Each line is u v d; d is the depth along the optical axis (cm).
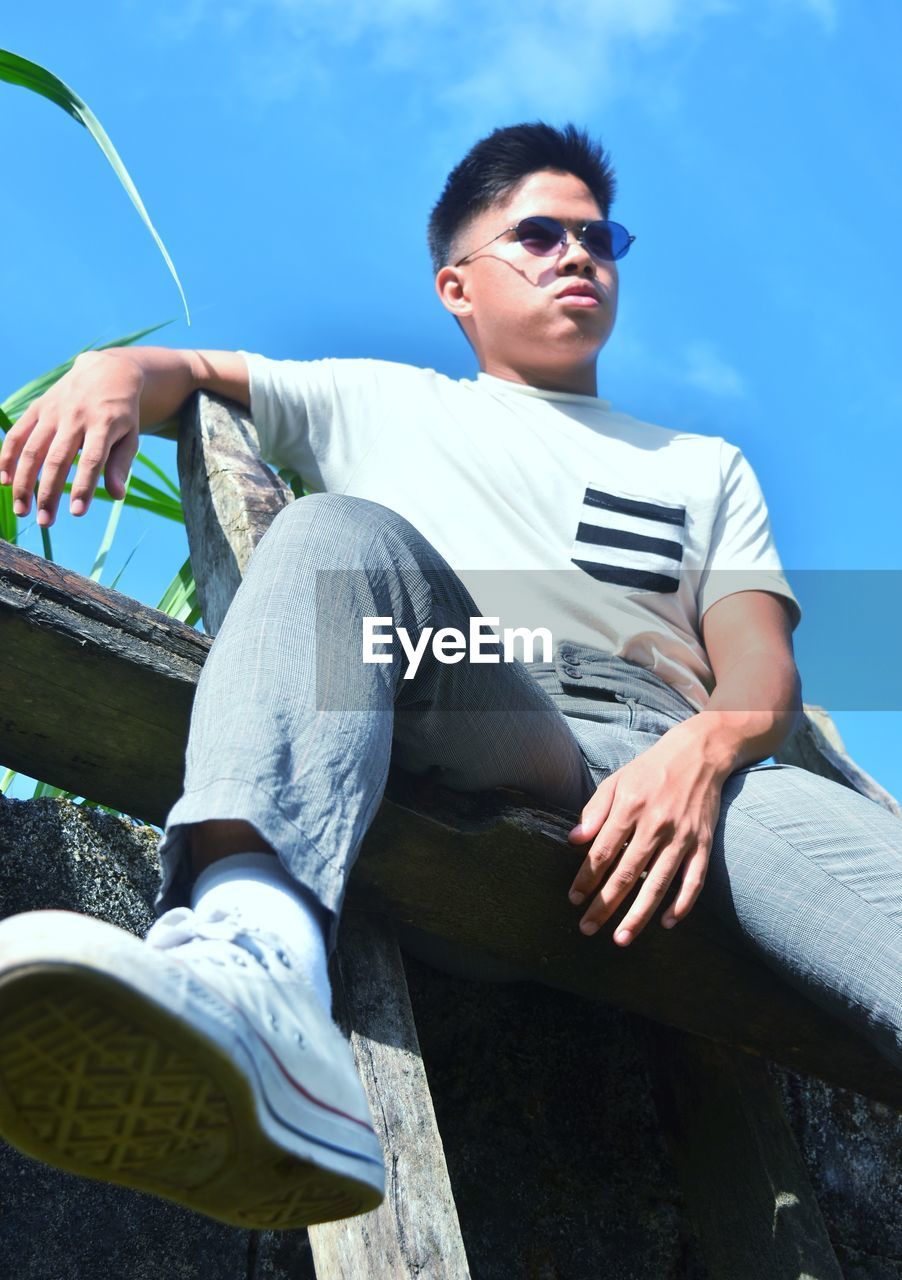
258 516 174
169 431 199
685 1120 178
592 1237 173
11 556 130
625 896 150
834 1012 154
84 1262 142
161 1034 82
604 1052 186
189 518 193
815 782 160
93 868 158
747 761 161
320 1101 93
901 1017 144
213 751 109
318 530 129
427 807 142
